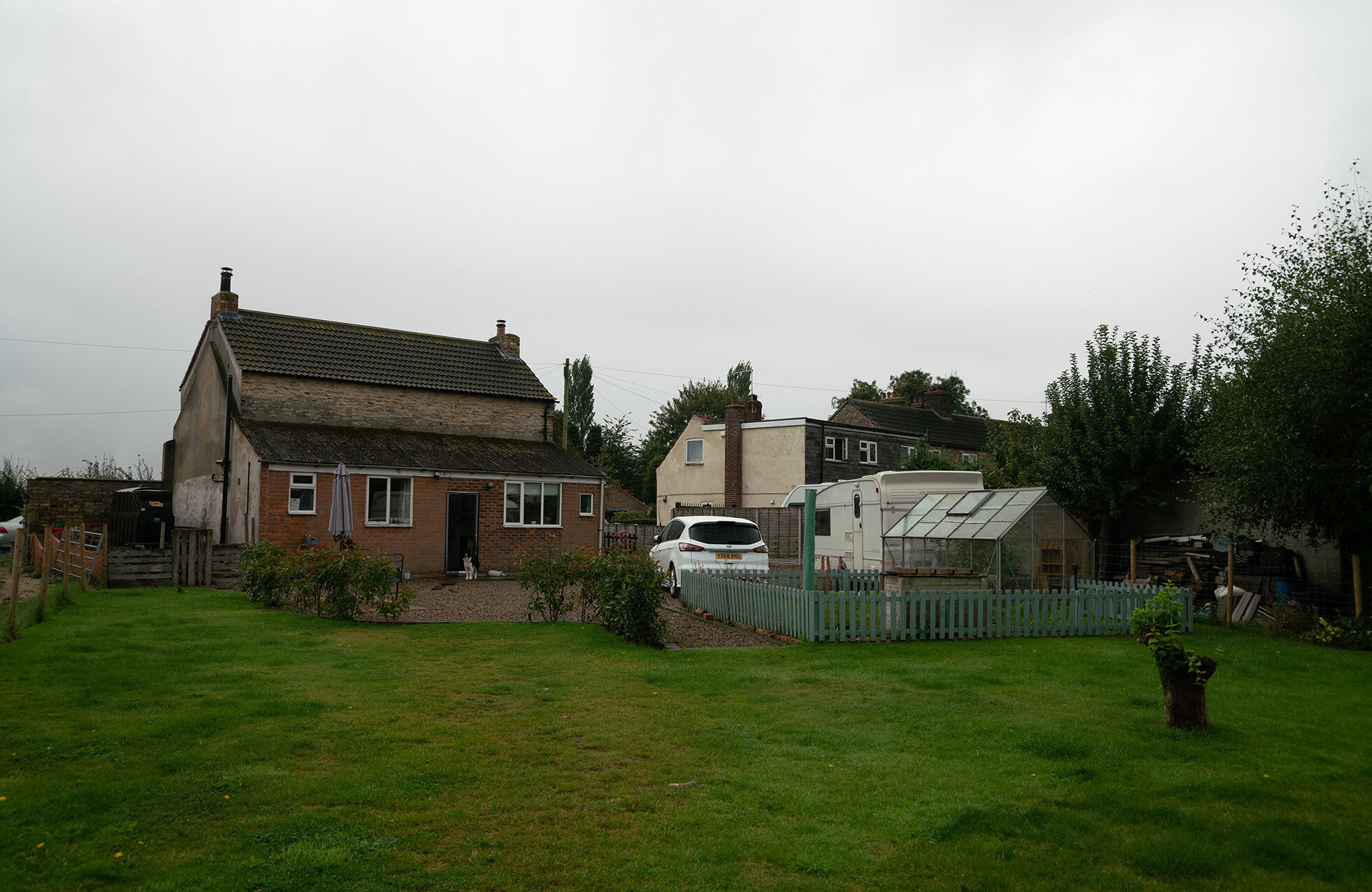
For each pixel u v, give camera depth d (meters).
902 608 12.91
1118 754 6.94
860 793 6.07
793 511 33.50
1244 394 14.83
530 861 4.85
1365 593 14.78
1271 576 16.80
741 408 42.00
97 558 19.42
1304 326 14.00
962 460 43.44
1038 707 8.52
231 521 25.45
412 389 29.05
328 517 24.08
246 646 11.11
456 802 5.73
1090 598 13.77
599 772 6.45
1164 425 18.78
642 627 12.43
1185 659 7.65
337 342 29.36
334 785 5.91
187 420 31.34
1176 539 18.31
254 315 28.91
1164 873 4.82
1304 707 8.55
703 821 5.51
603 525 29.77
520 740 7.20
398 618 14.12
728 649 12.00
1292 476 13.88
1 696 7.98
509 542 27.39
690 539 18.58
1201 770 6.52
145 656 10.12
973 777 6.42
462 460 26.95
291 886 4.43
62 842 4.83
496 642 12.08
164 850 4.80
